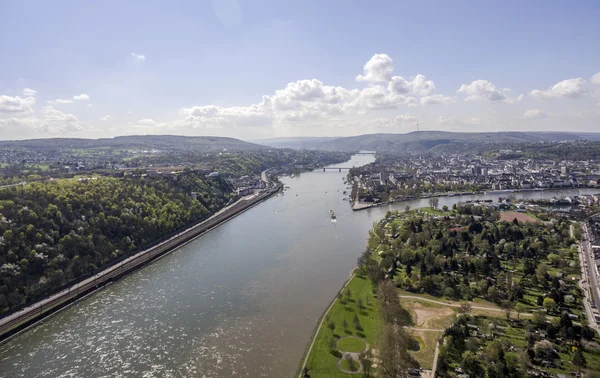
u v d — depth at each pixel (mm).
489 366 190375
